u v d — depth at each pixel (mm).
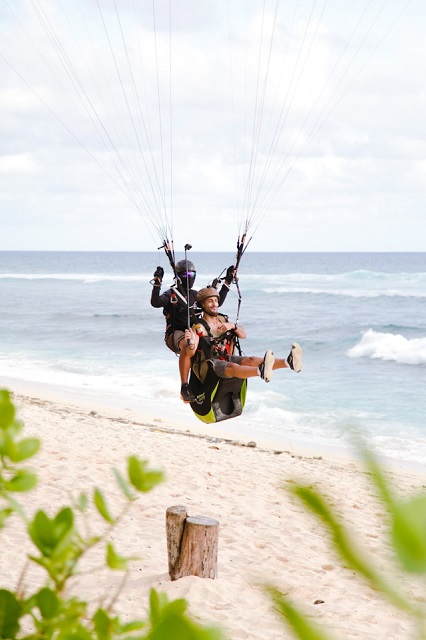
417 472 13508
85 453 10695
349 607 6156
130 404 19547
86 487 8930
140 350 31484
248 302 50750
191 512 8742
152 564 6742
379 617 5941
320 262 152625
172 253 7035
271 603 391
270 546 7781
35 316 45031
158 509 8609
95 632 830
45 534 823
